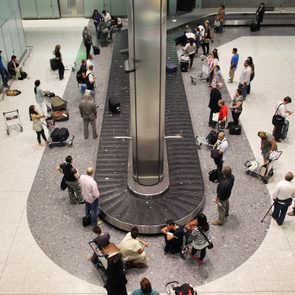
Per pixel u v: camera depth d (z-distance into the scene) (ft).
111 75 51.44
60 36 68.03
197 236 25.04
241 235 28.32
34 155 37.22
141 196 30.09
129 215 28.71
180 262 26.30
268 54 60.54
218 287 24.70
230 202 31.27
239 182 33.40
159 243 27.76
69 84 50.78
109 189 31.22
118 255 21.86
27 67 56.24
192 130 39.27
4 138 39.91
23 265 26.40
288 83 51.01
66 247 27.61
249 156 36.58
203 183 31.73
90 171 27.32
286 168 35.09
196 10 76.95
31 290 24.77
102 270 25.66
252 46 63.82
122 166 33.78
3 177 34.50
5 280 25.43
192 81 50.70
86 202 28.19
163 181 31.37
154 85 27.14
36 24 74.54
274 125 38.09
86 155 37.01
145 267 25.95
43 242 28.04
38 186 33.37
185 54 54.13
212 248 27.32
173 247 26.37
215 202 29.55
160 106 28.22
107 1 75.61
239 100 39.27
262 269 25.89
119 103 42.14
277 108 37.78
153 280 25.09
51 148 38.11
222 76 53.01
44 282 25.25
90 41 56.54
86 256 26.89
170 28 65.87
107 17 64.59
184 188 31.19
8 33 53.42
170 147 36.27
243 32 70.85
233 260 26.48
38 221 29.84
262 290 24.56
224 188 27.02
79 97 47.39
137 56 26.13
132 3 24.49
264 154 33.22
